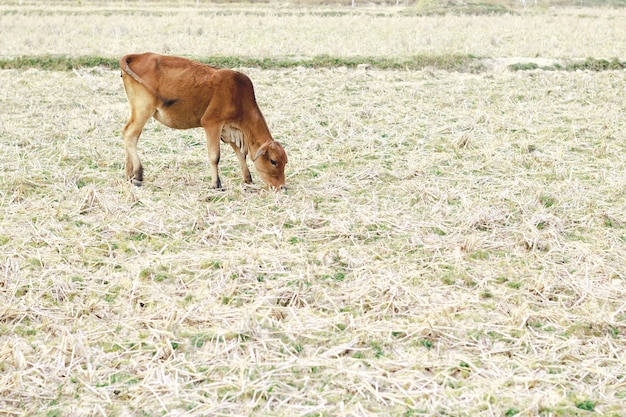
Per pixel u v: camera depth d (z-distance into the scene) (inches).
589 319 195.2
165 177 317.1
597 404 159.6
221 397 165.3
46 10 1041.5
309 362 177.2
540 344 185.2
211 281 218.5
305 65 592.7
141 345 186.2
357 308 204.1
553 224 259.6
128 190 287.3
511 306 205.2
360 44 681.6
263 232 254.5
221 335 188.4
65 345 183.2
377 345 185.0
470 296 209.8
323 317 199.2
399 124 412.5
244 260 231.0
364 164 338.3
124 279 218.7
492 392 164.2
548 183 309.7
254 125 290.7
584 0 1429.6
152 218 263.7
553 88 509.7
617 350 182.2
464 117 427.2
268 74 564.4
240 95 287.4
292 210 275.1
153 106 290.5
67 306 204.7
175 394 165.5
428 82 538.9
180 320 195.3
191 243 246.5
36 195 290.8
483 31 819.4
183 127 299.3
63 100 467.2
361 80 543.5
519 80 543.2
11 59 585.6
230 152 362.9
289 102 461.1
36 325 196.4
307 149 361.1
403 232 255.8
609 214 268.5
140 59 290.0
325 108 447.8
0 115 419.8
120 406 162.4
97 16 953.5
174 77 284.4
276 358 179.2
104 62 591.2
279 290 211.2
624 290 212.7
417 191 295.7
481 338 188.4
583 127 402.0
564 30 831.1
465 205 276.4
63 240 245.1
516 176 318.7
